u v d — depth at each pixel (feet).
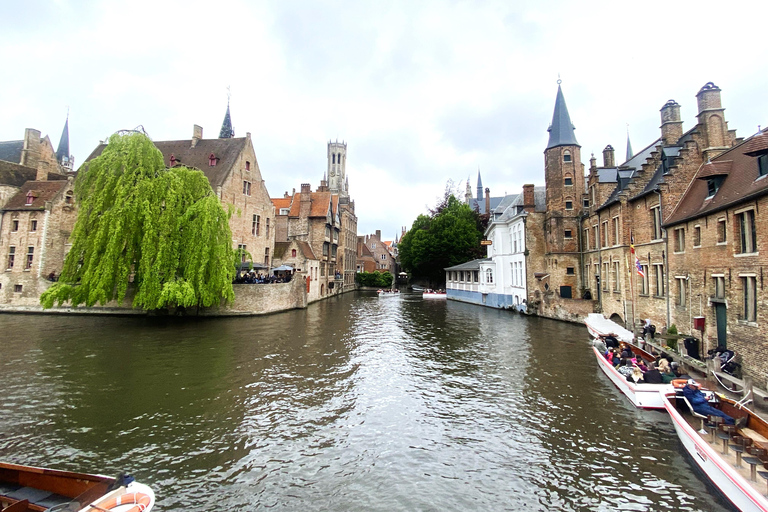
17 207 104.83
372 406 36.52
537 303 96.78
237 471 25.32
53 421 32.58
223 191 109.81
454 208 181.16
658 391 34.60
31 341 63.46
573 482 24.08
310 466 26.03
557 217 95.35
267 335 70.18
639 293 64.90
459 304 136.77
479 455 27.48
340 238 203.00
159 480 24.22
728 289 41.27
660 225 58.80
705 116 56.65
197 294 80.02
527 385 42.29
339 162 341.21
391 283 247.29
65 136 231.91
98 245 72.28
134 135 76.89
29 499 19.29
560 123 97.19
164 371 46.93
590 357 53.78
